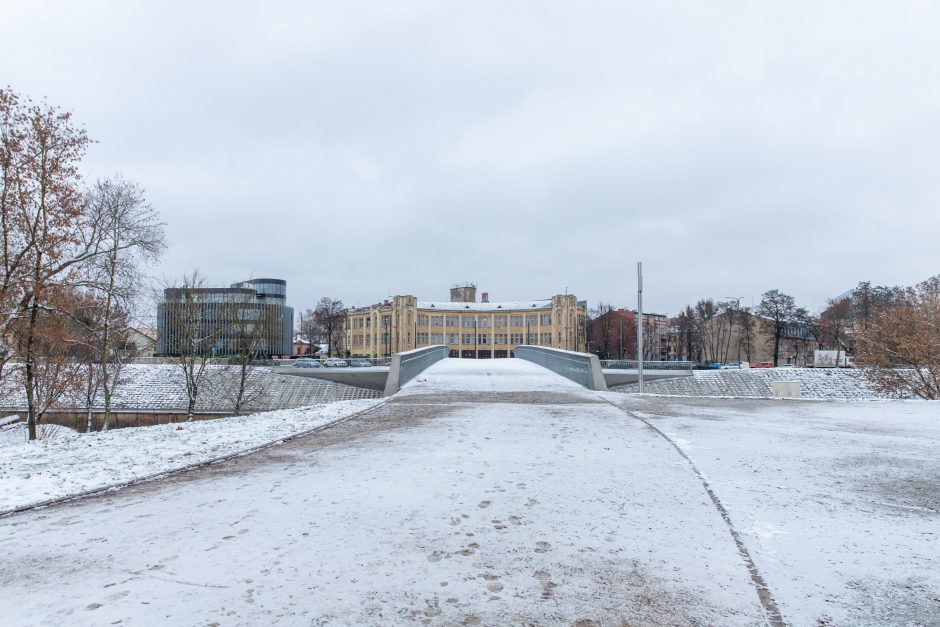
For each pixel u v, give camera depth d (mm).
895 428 10273
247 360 39625
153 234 25312
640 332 23281
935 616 3332
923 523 4992
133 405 42500
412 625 3223
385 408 13984
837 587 3734
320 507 5543
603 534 4750
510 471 6953
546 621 3285
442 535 4734
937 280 44625
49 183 19578
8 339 19734
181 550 4422
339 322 99688
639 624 3250
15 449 8781
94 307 24062
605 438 9203
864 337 32062
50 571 4023
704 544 4516
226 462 7809
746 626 3225
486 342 96000
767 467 7113
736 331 84000
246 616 3328
